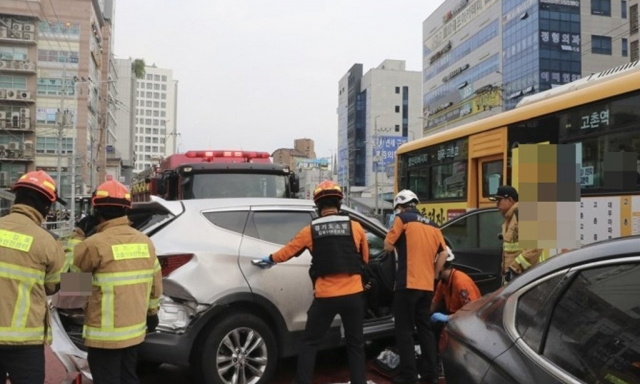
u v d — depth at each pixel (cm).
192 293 442
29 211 343
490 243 698
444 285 540
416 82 10844
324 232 446
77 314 453
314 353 449
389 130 10650
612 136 645
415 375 495
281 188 1078
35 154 5547
